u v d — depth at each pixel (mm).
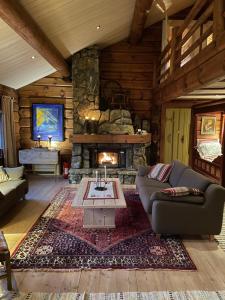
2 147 5652
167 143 7820
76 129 6031
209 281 2281
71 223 3469
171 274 2377
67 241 2957
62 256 2639
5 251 2064
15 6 2574
